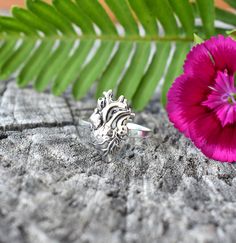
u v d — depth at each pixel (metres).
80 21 0.12
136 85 0.12
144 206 0.07
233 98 0.09
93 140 0.09
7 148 0.09
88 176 0.08
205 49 0.09
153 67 0.12
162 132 0.11
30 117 0.11
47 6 0.12
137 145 0.10
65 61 0.13
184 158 0.09
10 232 0.06
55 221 0.07
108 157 0.09
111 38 0.12
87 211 0.07
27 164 0.09
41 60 0.13
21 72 0.13
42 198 0.07
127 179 0.08
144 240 0.07
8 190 0.08
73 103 0.12
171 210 0.07
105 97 0.09
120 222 0.07
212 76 0.09
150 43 0.12
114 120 0.09
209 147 0.09
